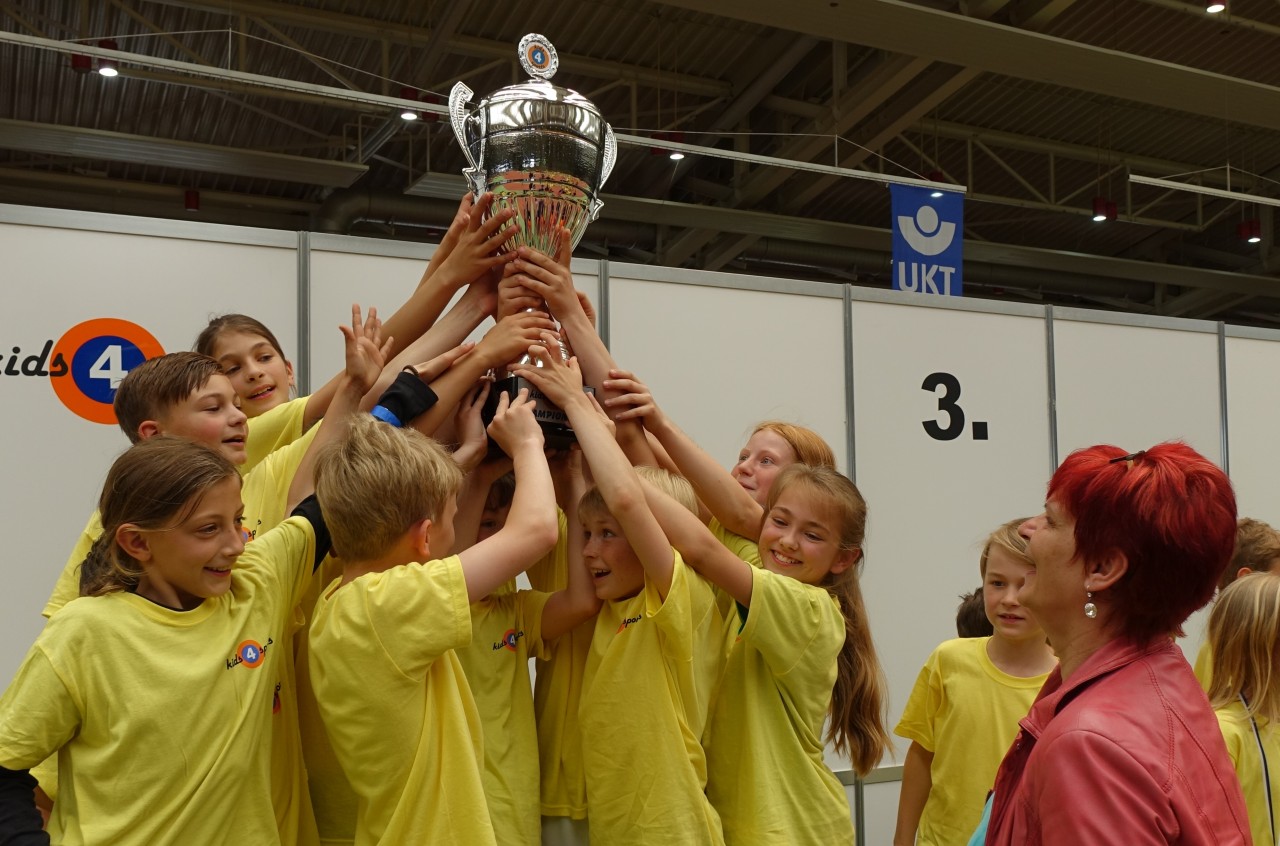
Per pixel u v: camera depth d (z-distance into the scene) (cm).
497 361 166
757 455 222
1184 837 96
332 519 141
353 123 712
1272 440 514
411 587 133
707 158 802
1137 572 107
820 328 420
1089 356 475
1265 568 227
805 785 175
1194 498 106
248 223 827
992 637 242
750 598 167
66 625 125
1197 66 681
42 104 670
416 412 158
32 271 314
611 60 666
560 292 174
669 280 395
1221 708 177
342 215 780
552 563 192
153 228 329
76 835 122
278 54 626
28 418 310
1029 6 562
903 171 827
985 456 446
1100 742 98
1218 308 1042
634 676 161
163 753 123
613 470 155
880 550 420
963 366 447
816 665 175
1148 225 916
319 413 198
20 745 120
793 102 689
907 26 512
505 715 162
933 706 245
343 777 154
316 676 136
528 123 172
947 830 232
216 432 166
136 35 535
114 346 322
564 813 172
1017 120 773
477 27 614
